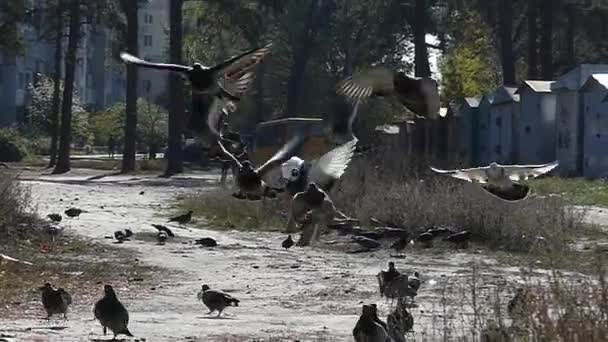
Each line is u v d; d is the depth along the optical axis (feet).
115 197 162.61
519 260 91.76
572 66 278.05
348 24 270.26
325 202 28.48
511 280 76.28
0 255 84.79
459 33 273.13
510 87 230.27
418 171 123.44
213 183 197.67
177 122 230.07
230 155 27.43
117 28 229.86
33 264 86.12
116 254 94.89
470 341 46.47
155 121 305.53
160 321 60.34
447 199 107.76
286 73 273.33
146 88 294.25
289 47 269.85
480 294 67.26
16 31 226.79
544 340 41.83
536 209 104.88
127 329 54.29
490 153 229.25
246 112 28.02
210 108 26.66
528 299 45.80
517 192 30.01
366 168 115.14
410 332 51.29
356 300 69.67
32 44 369.30
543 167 30.14
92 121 345.72
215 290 67.21
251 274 83.51
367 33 268.62
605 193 153.58
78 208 130.11
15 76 345.72
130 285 77.00
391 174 119.55
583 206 135.33
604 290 42.45
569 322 41.83
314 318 61.93
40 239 100.94
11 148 293.23
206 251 98.84
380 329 47.03
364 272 85.05
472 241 104.22
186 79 26.66
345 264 90.27
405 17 246.68
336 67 278.46
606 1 256.93
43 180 202.90
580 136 208.95
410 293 64.69
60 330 56.80
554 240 100.01
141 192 174.40
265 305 67.41
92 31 241.55
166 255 95.09
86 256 92.94
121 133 333.21
